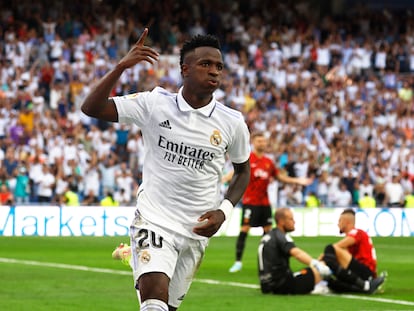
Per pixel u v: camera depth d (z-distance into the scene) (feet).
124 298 38.50
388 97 110.11
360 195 93.40
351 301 37.60
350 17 124.36
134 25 112.57
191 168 20.20
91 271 50.08
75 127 92.43
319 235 78.33
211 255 62.44
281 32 116.37
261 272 39.96
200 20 116.26
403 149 101.30
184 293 21.24
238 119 20.54
